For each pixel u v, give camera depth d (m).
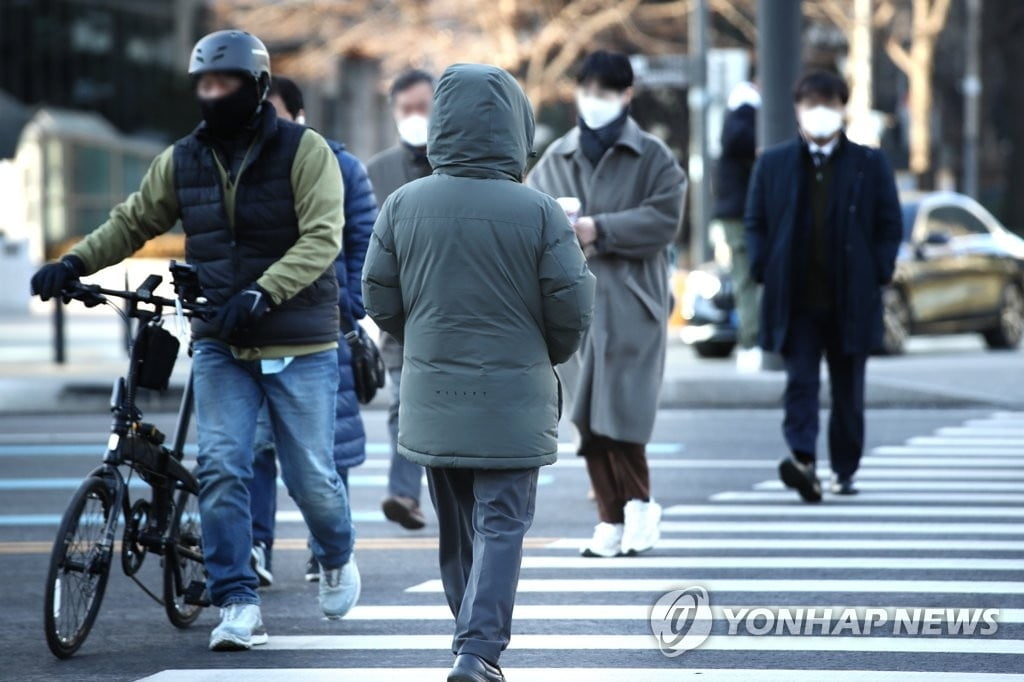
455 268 14.13
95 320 77.06
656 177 21.36
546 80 94.31
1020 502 25.20
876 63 121.06
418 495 23.41
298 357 16.73
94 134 123.50
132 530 17.11
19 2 136.00
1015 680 14.97
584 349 20.97
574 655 16.16
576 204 20.73
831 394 25.52
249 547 16.78
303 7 96.19
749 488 26.88
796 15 40.03
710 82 62.47
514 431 14.09
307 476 16.91
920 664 15.62
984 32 119.88
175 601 17.58
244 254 16.64
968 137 115.81
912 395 38.31
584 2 92.94
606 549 21.23
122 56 140.62
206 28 145.00
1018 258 54.69
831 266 24.41
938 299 51.47
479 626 13.77
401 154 23.53
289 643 16.94
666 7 94.94
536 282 14.20
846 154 24.39
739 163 38.62
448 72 14.41
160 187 16.91
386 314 14.60
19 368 47.94
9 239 91.62
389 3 96.00
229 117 16.44
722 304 49.91
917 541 21.98
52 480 29.34
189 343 17.03
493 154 14.27
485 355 14.11
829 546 21.70
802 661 15.80
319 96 155.25
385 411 39.25
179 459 17.47
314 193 16.56
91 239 16.91
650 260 21.52
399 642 16.95
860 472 28.44
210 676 15.47
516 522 14.20
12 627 17.95
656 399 21.17
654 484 27.36
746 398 38.16
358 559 21.62
